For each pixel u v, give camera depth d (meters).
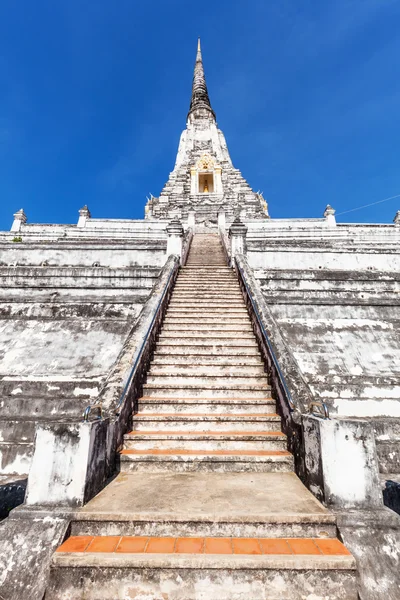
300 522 2.94
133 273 9.62
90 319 8.72
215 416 5.08
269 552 2.67
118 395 4.59
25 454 5.60
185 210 28.23
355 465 3.22
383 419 6.25
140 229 20.52
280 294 9.27
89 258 11.40
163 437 4.67
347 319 8.70
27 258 11.40
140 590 2.51
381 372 7.16
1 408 6.29
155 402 5.43
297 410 4.20
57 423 3.37
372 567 2.60
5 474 5.47
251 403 5.39
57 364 7.23
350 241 17.42
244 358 6.66
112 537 2.90
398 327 8.49
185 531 2.93
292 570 2.56
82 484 3.18
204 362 6.47
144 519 2.96
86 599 2.49
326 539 2.87
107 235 20.14
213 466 4.26
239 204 29.75
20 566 2.62
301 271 9.62
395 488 4.79
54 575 2.57
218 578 2.54
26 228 20.98
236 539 2.86
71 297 9.24
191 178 34.12
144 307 7.34
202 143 42.78
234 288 9.80
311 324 8.50
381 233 19.88
